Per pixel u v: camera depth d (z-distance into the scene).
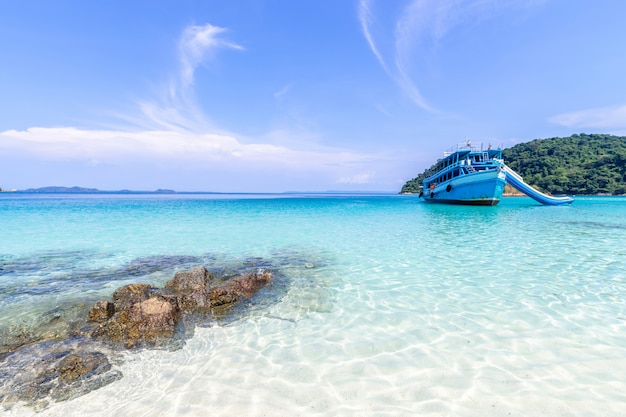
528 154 108.31
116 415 3.30
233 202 55.28
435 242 13.16
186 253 11.23
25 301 6.47
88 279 8.06
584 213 27.70
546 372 3.94
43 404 3.47
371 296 6.84
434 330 5.16
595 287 7.11
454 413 3.27
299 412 3.33
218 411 3.35
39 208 34.50
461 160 35.94
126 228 17.70
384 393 3.62
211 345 4.79
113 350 4.63
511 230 16.67
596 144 104.12
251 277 7.52
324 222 21.12
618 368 3.99
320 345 4.76
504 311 5.86
